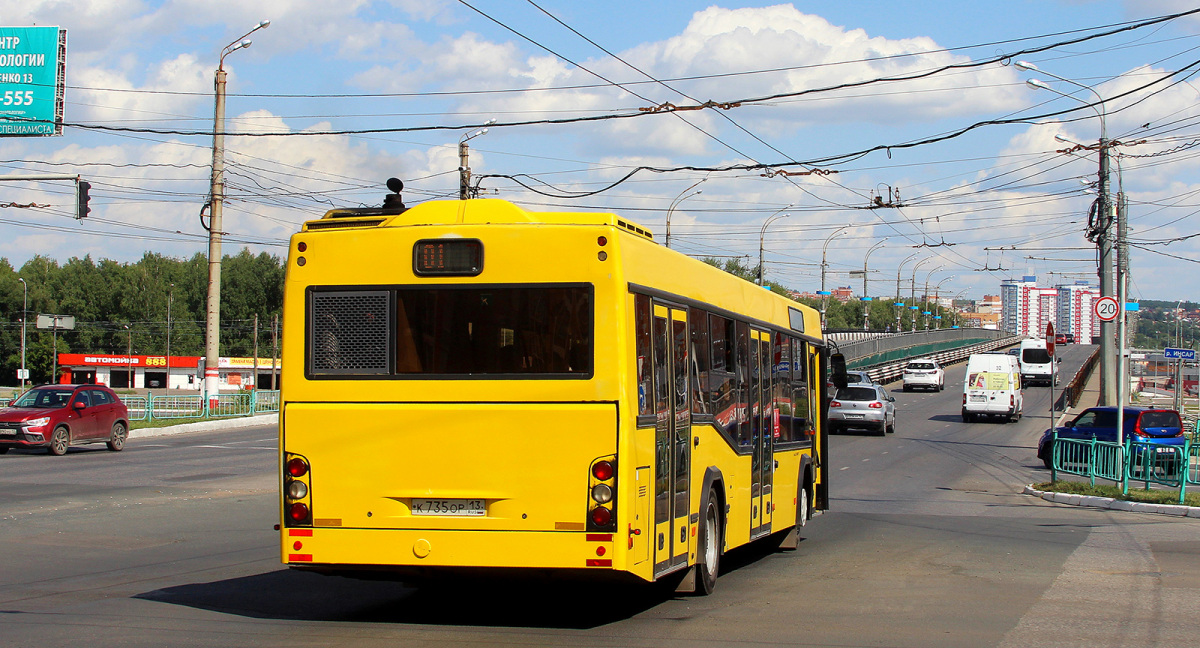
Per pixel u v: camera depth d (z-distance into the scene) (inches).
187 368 4451.3
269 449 1163.3
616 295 301.0
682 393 351.6
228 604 360.5
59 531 552.4
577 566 295.0
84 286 4667.8
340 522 308.8
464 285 309.0
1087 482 904.3
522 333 304.7
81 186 1050.1
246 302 5019.7
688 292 365.1
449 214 315.6
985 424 1738.4
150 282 4746.6
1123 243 1205.7
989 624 334.3
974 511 718.5
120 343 4655.5
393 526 305.9
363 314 313.3
